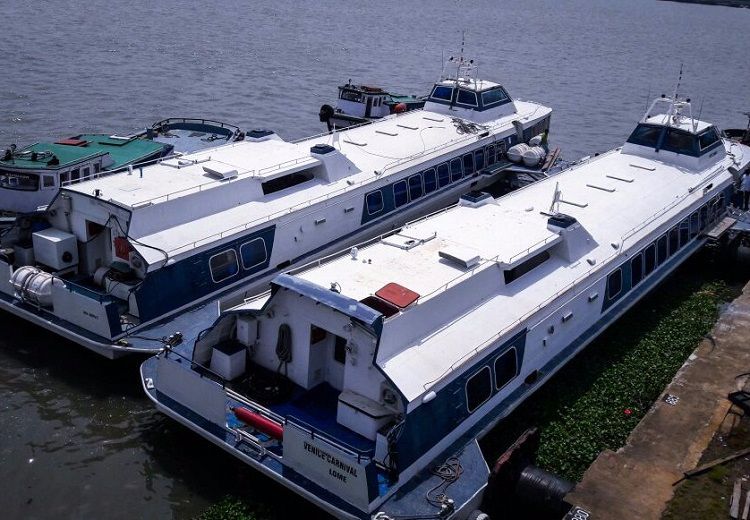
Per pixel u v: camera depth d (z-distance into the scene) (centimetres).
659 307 2678
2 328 2356
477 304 1928
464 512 1562
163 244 2167
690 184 2948
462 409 1753
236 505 1703
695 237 2905
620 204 2639
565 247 2233
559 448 1888
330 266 1942
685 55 10006
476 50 9075
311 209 2564
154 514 1705
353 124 4056
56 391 2094
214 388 1736
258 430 1727
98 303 2044
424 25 11412
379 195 2847
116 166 2906
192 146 3488
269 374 1930
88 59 6259
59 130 4375
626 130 5434
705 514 1569
